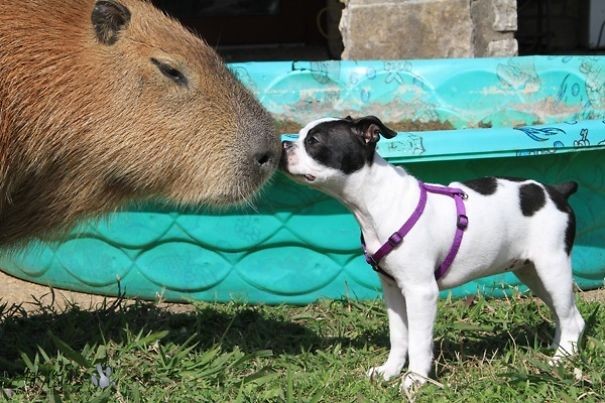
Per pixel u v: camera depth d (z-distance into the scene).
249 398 3.99
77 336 4.65
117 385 4.09
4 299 5.64
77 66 4.02
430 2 8.03
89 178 4.15
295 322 5.06
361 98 7.01
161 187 4.20
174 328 4.94
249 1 12.38
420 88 6.98
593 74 6.82
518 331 4.79
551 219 4.17
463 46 8.05
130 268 5.52
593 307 4.96
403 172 4.02
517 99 6.95
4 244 4.38
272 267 5.34
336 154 3.91
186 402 3.96
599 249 5.51
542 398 3.93
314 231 5.27
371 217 3.97
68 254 5.65
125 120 4.06
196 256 5.40
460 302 5.18
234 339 4.77
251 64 6.96
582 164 5.34
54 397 3.86
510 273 5.35
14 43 3.96
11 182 4.07
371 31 8.12
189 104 4.09
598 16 12.09
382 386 4.08
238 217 5.29
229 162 4.12
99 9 4.00
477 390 4.02
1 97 3.93
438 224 3.99
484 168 5.16
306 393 4.08
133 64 4.05
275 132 4.24
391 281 4.08
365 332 4.86
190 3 12.31
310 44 12.48
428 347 4.00
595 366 4.16
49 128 4.00
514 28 8.20
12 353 4.49
